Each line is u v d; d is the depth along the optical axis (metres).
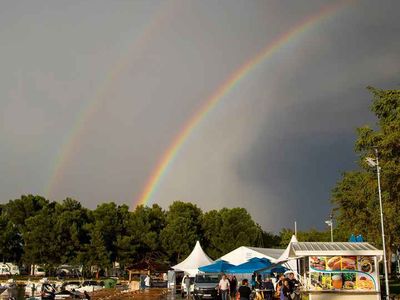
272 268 39.19
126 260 96.06
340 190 53.69
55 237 94.44
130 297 49.25
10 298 47.88
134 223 99.88
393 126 34.75
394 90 36.09
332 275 30.02
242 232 102.69
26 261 95.50
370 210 42.88
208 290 43.47
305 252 30.12
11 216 108.06
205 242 105.81
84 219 100.69
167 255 99.88
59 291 51.03
